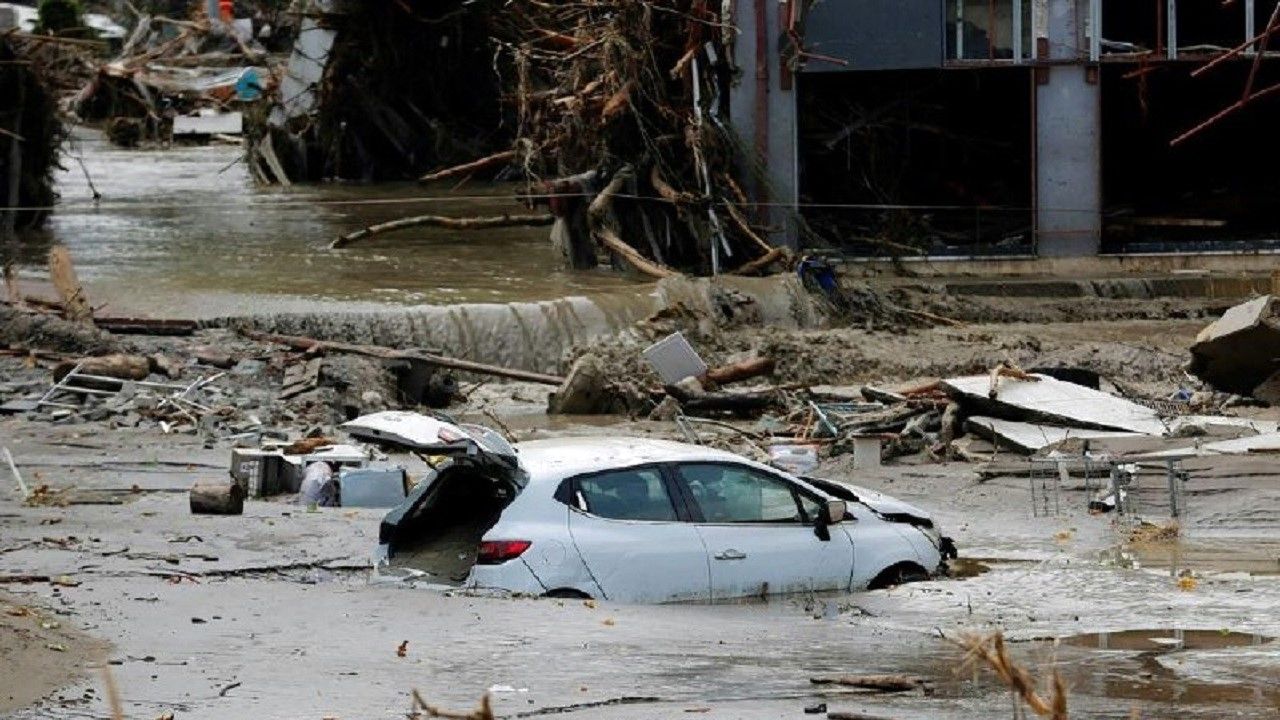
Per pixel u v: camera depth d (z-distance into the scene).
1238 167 117.19
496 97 158.25
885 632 32.62
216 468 54.84
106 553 39.69
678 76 92.94
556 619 32.59
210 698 26.38
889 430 62.22
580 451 36.25
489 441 35.06
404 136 158.88
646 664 29.30
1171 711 25.80
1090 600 36.19
